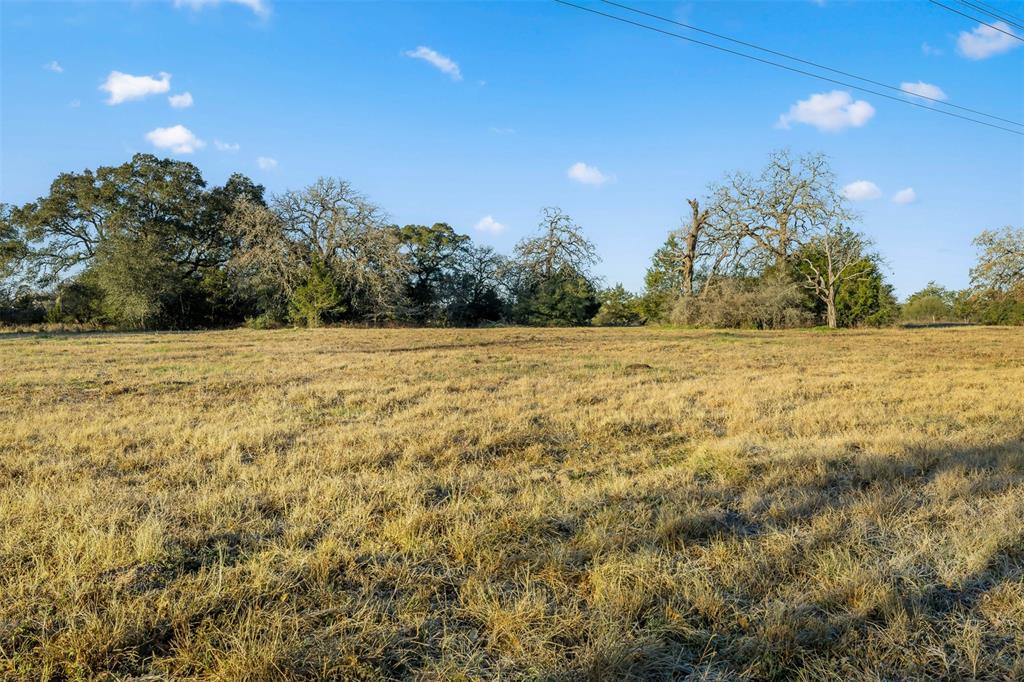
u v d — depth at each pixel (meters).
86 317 46.56
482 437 7.94
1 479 6.08
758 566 4.17
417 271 55.62
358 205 47.28
